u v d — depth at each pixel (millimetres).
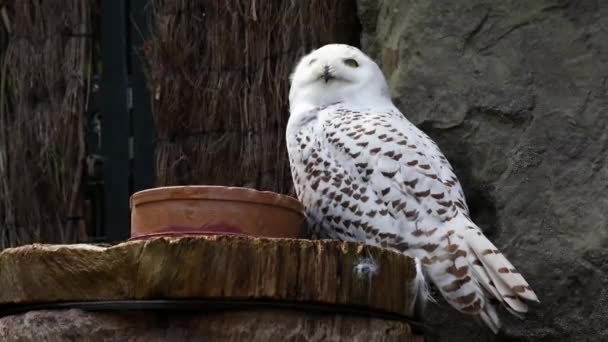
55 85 9336
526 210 7367
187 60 9016
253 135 8836
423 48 7848
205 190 5395
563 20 7531
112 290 4922
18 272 5055
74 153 9297
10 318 5137
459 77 7730
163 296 4883
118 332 4922
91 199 9414
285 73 8758
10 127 9312
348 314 5059
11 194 9227
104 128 9500
